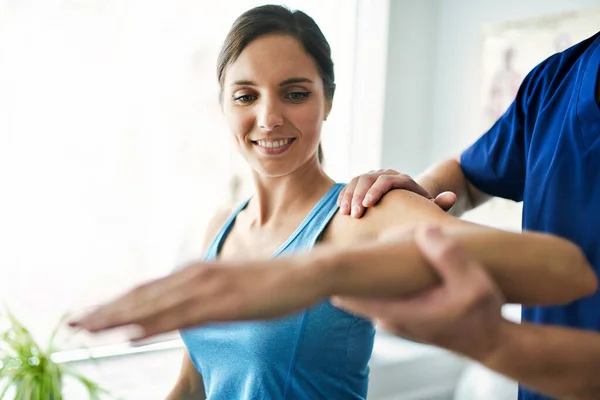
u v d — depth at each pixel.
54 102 1.57
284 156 0.80
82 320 0.28
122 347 1.76
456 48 2.37
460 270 0.28
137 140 1.73
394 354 2.06
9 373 0.94
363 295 0.29
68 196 1.61
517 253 0.32
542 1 2.10
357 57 2.35
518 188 0.97
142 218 1.76
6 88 1.49
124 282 1.72
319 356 0.75
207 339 0.83
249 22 0.79
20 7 1.50
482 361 0.31
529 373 0.32
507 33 2.19
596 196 0.71
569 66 0.82
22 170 1.53
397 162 2.36
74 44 1.60
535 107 0.87
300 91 0.79
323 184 0.85
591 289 0.32
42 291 1.57
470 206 1.04
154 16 1.74
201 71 1.85
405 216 0.62
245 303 0.27
